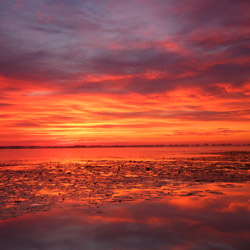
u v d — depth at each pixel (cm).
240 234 865
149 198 1356
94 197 1391
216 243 797
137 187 1695
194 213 1087
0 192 1543
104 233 873
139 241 809
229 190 1561
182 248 762
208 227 927
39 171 2773
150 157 5772
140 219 1012
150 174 2388
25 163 4106
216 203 1242
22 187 1720
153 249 757
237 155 5866
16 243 796
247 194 1440
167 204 1233
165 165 3369
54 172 2661
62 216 1053
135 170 2788
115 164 3716
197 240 817
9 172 2670
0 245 783
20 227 927
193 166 3145
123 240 815
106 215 1065
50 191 1570
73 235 854
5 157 6588
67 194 1474
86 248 762
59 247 769
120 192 1525
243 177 2095
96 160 4866
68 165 3616
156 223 968
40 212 1108
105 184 1830
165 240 817
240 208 1156
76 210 1138
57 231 891
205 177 2117
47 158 5938
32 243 796
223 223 966
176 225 945
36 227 927
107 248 762
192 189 1603
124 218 1025
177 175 2273
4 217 1041
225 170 2622
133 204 1236
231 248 764
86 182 1933
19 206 1203
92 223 967
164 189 1611
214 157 5125
